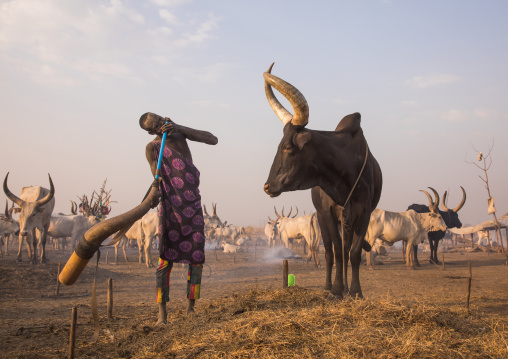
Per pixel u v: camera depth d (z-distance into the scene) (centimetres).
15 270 1198
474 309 605
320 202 661
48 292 1011
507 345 344
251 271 1569
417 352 318
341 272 592
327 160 558
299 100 510
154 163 472
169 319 504
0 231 1952
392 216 1652
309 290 540
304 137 529
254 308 454
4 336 473
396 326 381
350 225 591
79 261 364
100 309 714
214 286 1073
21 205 1462
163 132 471
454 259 2228
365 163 596
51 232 1892
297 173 546
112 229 368
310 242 1916
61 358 377
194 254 464
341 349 317
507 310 642
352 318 394
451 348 337
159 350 362
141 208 400
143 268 1700
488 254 2625
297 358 305
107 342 429
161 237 448
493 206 2542
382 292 912
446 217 2147
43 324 553
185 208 461
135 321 541
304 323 370
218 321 413
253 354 312
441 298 799
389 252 3272
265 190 551
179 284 1149
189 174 473
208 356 320
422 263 1962
